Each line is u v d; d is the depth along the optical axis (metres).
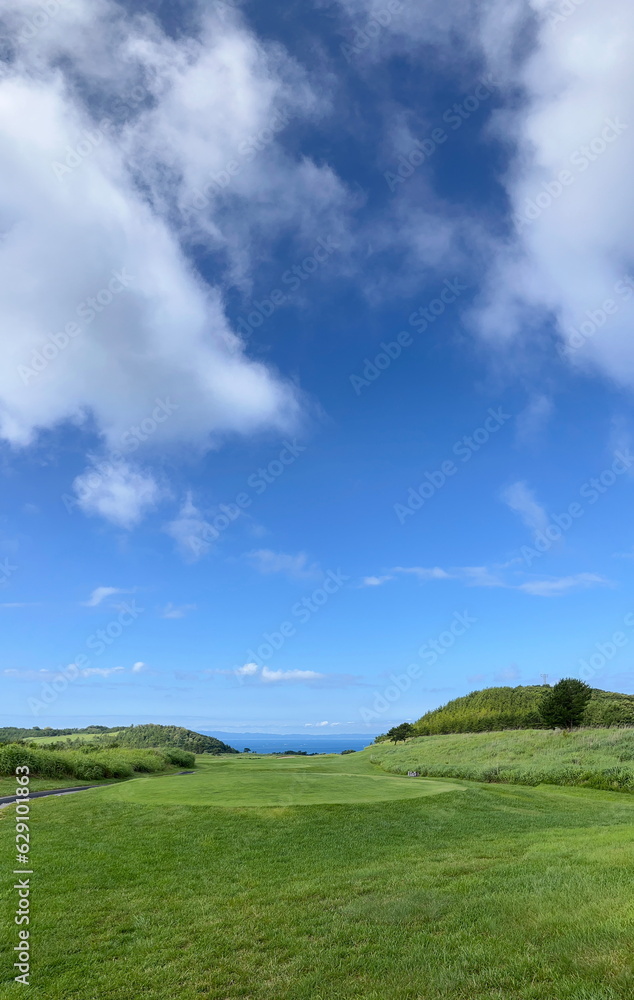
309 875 12.93
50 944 9.00
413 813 20.44
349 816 19.52
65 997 7.20
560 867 11.52
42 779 36.81
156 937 9.22
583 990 5.64
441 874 12.06
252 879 12.70
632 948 6.50
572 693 54.44
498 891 10.06
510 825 19.19
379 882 11.69
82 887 12.18
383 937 8.40
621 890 9.16
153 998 7.08
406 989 6.47
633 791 30.73
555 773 35.03
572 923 7.74
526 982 6.18
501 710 93.50
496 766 39.09
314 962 7.72
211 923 9.76
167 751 58.78
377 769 52.59
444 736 79.06
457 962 7.02
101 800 23.16
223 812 19.75
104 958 8.45
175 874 13.19
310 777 30.98
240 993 7.05
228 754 105.56
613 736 44.78
